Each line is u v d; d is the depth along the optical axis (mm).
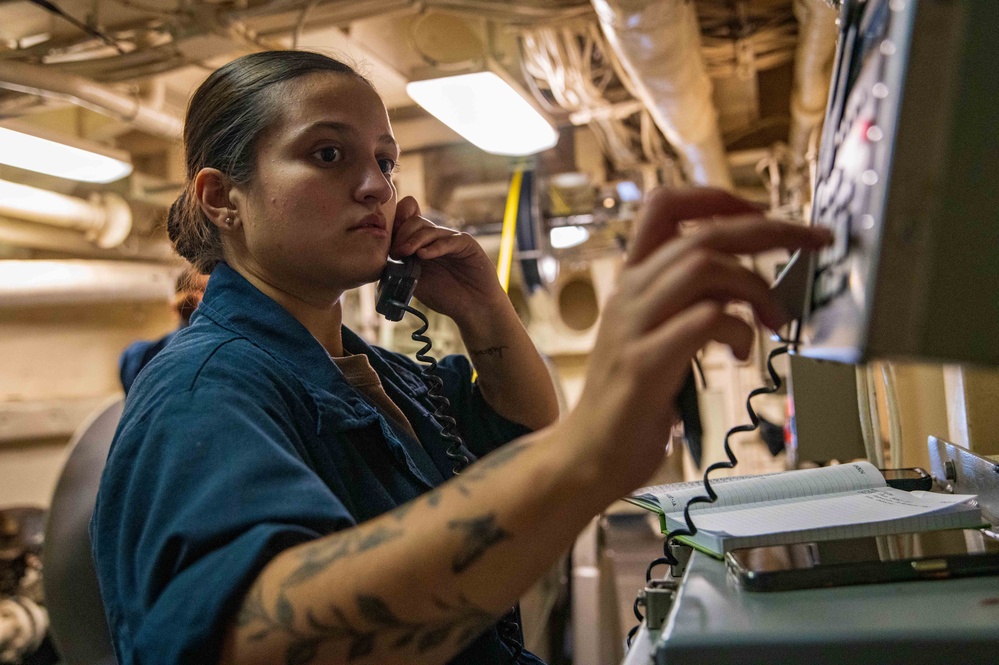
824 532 708
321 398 912
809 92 2705
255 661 580
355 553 578
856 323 449
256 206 976
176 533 645
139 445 773
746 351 527
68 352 4477
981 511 744
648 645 615
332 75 990
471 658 921
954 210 429
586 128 4199
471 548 544
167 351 895
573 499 528
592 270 5570
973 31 429
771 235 496
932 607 513
